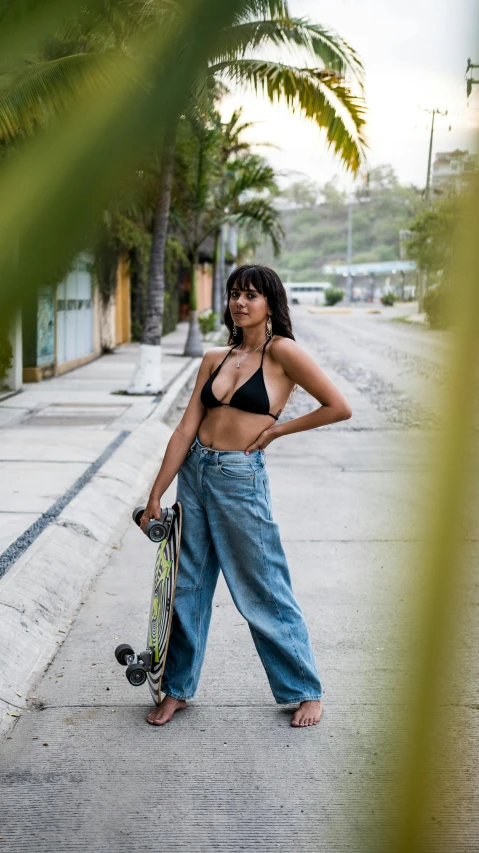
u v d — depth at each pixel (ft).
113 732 10.77
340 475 25.55
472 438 1.24
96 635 13.78
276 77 29.55
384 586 15.88
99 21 1.67
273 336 10.69
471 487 1.29
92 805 9.16
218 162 56.75
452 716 10.77
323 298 269.64
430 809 1.87
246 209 58.44
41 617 13.75
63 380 48.29
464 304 1.12
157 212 40.68
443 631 1.42
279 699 11.11
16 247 1.26
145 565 17.37
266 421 10.46
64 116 1.39
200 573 11.02
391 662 12.62
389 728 2.64
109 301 68.28
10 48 1.56
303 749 10.34
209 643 13.53
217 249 100.42
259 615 10.84
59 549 16.67
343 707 11.37
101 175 1.30
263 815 8.98
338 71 29.94
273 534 10.69
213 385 10.62
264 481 10.68
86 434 30.27
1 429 31.27
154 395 41.45
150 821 8.88
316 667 11.80
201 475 10.65
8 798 9.24
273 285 10.52
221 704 11.59
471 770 9.53
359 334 101.40
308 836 8.61
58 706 11.43
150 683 11.14
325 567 17.11
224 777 9.73
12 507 19.66
